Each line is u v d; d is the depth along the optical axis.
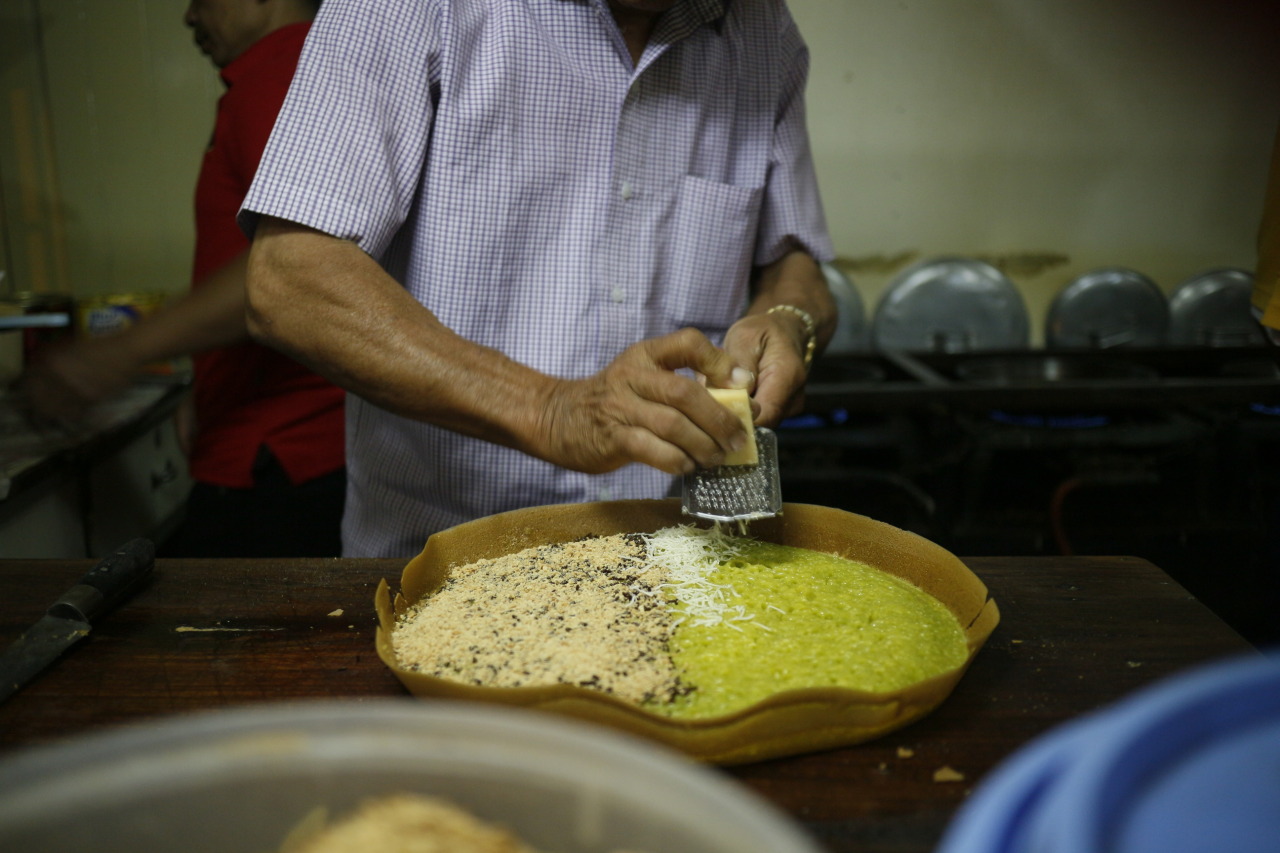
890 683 0.92
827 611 1.07
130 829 0.50
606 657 0.94
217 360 2.09
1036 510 2.80
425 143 1.41
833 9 3.42
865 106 3.51
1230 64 3.46
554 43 1.45
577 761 0.52
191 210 3.43
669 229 1.61
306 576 1.24
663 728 0.77
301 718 0.54
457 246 1.46
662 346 1.15
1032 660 1.01
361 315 1.23
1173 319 3.45
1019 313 3.32
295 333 1.26
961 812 0.76
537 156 1.47
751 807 0.46
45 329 2.52
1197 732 0.46
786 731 0.80
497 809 0.53
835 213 3.61
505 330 1.54
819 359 3.02
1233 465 2.73
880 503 2.80
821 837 0.73
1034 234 3.62
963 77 3.48
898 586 1.18
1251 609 2.78
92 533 2.39
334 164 1.27
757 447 1.12
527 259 1.52
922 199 3.59
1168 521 2.78
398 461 1.59
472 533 1.24
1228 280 3.40
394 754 0.54
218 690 0.96
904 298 3.32
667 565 1.20
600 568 1.19
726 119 1.64
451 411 1.21
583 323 1.54
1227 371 2.95
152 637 1.07
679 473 1.08
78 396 2.02
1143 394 2.58
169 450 3.05
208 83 3.34
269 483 2.12
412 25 1.34
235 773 0.52
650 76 1.52
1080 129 3.53
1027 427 2.68
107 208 3.39
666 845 0.48
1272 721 0.47
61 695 0.94
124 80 3.30
